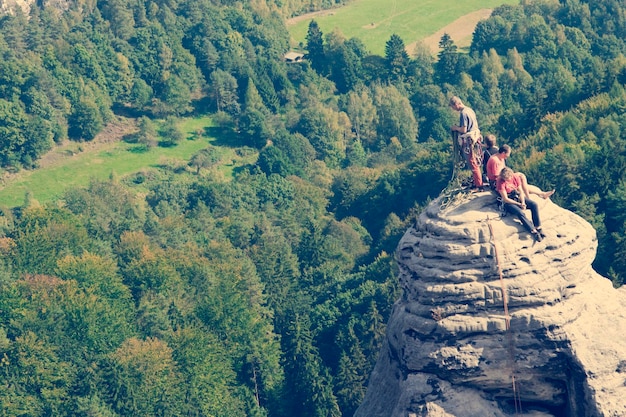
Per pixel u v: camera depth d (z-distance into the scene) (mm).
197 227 162125
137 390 105938
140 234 147625
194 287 128750
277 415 107688
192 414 104875
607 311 44281
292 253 151250
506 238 43312
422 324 43656
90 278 127438
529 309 43000
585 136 136750
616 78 160625
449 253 43219
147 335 117875
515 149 147625
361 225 171125
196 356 110000
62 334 115125
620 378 43031
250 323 119500
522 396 44125
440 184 165750
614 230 107500
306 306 127312
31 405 106438
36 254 137125
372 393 48000
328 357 115000
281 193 185875
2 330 113750
